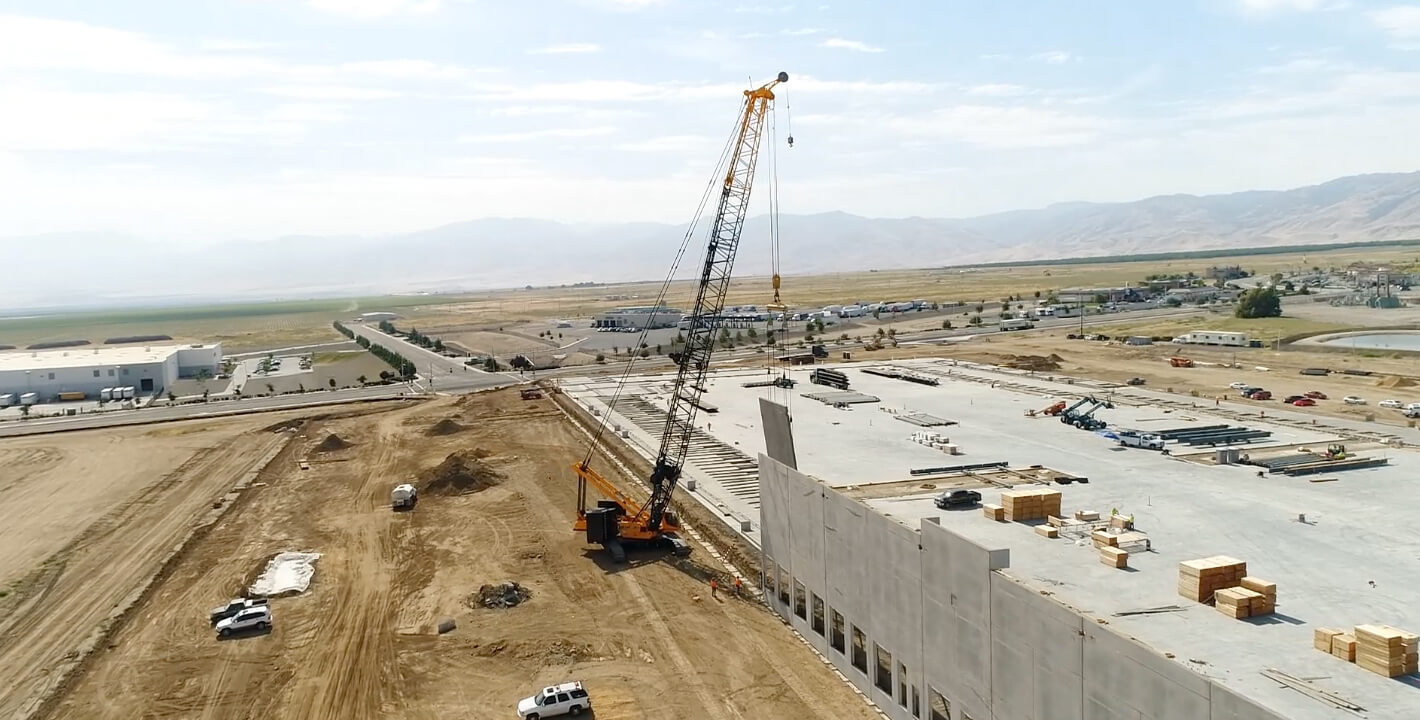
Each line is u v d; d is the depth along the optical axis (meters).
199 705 46.59
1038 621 31.61
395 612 58.25
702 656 50.44
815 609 51.25
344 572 66.06
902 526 40.50
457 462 91.88
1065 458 69.69
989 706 34.75
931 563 38.19
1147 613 37.09
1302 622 35.94
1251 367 143.88
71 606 60.59
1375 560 43.72
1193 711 25.20
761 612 56.72
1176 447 73.19
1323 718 27.94
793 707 44.16
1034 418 90.38
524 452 104.44
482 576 64.25
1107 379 133.88
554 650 51.69
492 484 90.06
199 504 86.00
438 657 51.50
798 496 51.88
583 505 72.69
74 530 78.06
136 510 84.25
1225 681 30.77
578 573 64.50
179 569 67.62
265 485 92.94
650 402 129.75
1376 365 141.50
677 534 70.69
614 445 104.94
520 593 60.28
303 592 62.25
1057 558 44.28
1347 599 38.53
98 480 96.19
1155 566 43.03
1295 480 60.38
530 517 78.88
